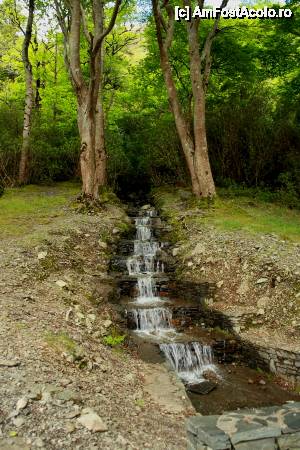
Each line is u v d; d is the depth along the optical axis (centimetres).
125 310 944
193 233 1293
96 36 1377
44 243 1089
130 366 726
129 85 2398
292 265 973
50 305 805
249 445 394
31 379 524
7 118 2056
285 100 1898
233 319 917
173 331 938
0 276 856
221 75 2008
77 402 507
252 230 1220
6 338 612
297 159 1725
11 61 2462
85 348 686
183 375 812
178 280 1095
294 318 874
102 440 447
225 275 1055
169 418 577
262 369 826
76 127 2258
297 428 404
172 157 1980
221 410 680
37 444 420
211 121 1928
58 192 1833
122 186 2252
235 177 1931
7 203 1547
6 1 2048
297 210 1572
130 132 2548
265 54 1855
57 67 2481
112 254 1219
